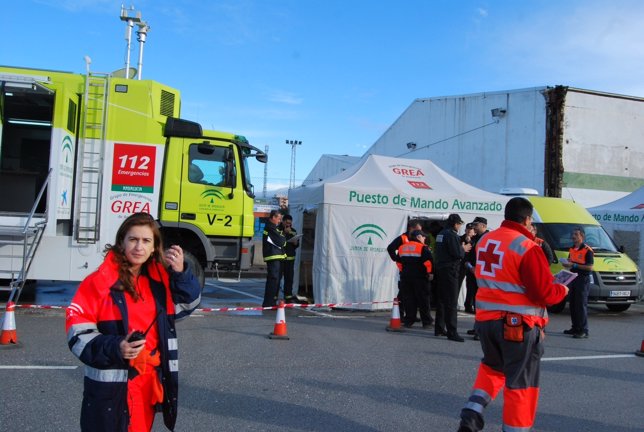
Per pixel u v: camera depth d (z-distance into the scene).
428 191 11.80
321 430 4.55
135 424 2.69
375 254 11.25
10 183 10.10
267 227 10.54
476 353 7.57
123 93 9.65
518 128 24.78
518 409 3.89
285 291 11.88
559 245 13.03
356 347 7.70
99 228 9.39
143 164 9.66
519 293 3.93
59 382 5.52
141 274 2.82
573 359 7.53
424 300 9.30
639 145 24.94
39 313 9.24
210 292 13.52
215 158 10.06
